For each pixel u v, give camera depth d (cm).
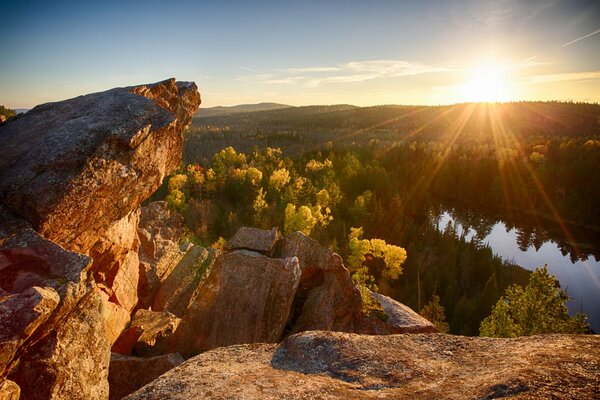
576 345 557
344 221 7694
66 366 768
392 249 5219
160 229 2277
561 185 10756
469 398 460
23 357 725
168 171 1508
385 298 2558
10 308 660
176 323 1695
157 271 1898
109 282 1541
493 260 6662
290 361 656
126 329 1556
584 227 9306
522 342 609
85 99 1307
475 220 10188
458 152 14950
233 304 1816
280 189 9000
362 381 558
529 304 2120
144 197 1253
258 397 523
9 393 645
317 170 11431
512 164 12000
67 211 976
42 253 830
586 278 6975
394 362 601
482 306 4591
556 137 17812
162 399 553
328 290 2084
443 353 628
